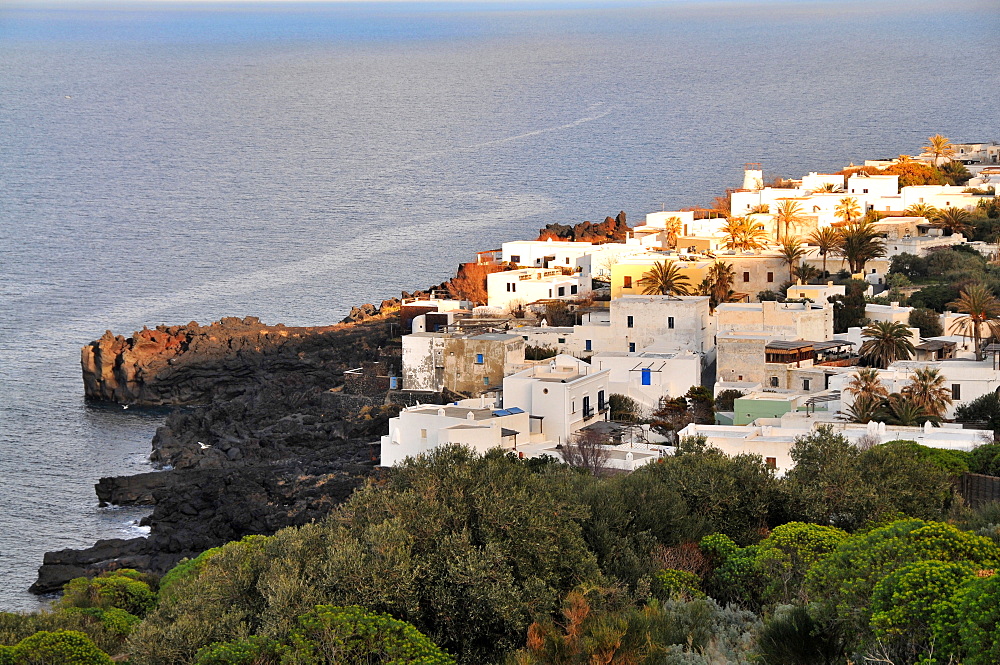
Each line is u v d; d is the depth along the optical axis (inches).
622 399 7140.8
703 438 4827.8
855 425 5698.8
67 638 3745.1
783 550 3649.1
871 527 3902.6
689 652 2839.6
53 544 6973.4
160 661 3344.0
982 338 7780.5
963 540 2962.6
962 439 5334.6
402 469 3745.1
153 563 6427.2
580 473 4596.5
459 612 3314.5
